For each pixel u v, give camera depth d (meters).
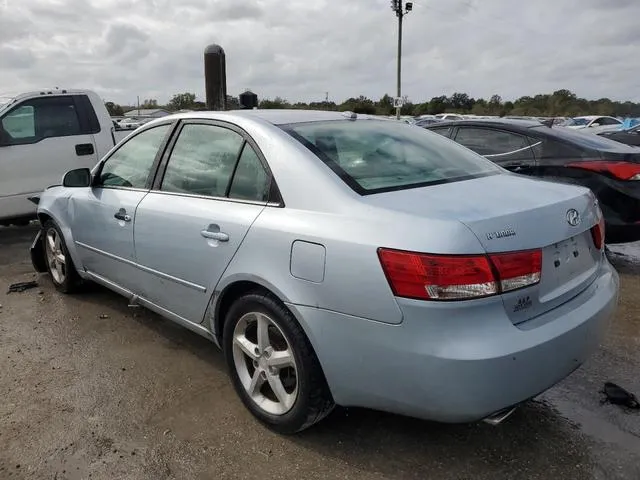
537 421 2.93
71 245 4.55
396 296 2.20
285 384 2.78
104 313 4.48
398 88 30.73
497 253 2.19
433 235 2.18
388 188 2.61
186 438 2.81
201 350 3.81
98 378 3.42
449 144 3.50
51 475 2.55
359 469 2.57
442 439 2.78
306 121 3.16
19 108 6.96
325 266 2.40
